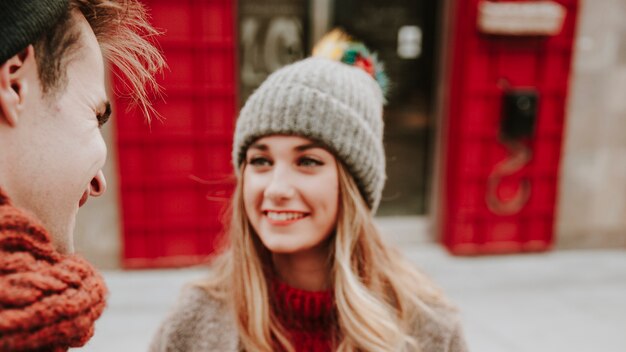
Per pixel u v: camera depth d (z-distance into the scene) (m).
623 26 4.18
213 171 3.84
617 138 4.38
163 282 3.76
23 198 0.58
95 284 0.58
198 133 3.76
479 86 4.02
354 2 3.98
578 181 4.40
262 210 1.09
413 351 1.14
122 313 3.33
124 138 3.66
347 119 1.07
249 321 1.13
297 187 1.05
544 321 3.41
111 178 3.72
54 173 0.59
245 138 1.10
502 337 3.18
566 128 4.27
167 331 1.19
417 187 4.47
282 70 1.12
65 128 0.59
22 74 0.55
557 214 4.43
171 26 3.58
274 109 1.05
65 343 0.53
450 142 4.24
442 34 4.12
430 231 4.50
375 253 1.20
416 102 4.30
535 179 4.29
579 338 3.20
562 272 4.16
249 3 3.83
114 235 3.83
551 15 3.83
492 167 4.20
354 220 1.11
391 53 4.14
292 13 3.90
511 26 3.81
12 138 0.55
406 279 1.25
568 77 4.14
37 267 0.51
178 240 3.93
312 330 1.16
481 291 3.80
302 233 1.07
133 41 0.79
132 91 0.88
